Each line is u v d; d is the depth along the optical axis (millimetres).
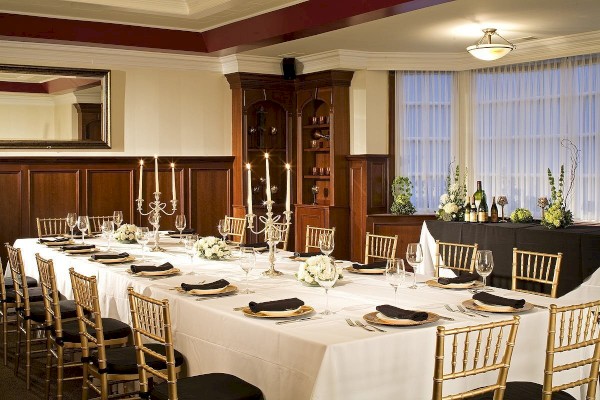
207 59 8828
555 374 3545
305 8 6426
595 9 6168
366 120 8688
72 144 8016
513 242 6141
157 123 8609
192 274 4594
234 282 4281
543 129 7957
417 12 6242
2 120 7602
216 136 9055
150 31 7629
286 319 3328
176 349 3867
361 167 8648
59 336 4359
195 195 8906
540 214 8023
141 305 3330
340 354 2877
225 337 3441
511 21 6668
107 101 8188
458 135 8820
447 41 7758
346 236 8891
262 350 3188
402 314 3186
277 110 9297
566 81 7695
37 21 7020
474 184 8703
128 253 5430
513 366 3379
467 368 3242
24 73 7648
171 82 8688
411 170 8859
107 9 6750
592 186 7527
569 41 7414
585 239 5551
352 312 3455
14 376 5316
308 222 9094
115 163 8312
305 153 9297
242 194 9008
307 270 4062
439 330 2541
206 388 3182
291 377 3014
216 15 7012
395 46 8094
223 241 5230
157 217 5816
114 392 4598
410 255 3943
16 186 7723
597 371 3029
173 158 8672
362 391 2943
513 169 8289
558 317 3537
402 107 8789
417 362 3094
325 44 7965
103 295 4805
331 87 8734
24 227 7766
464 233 6668
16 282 5254
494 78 8445
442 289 4031
